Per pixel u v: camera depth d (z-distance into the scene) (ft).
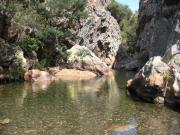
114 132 61.87
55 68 158.40
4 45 131.13
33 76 132.57
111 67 224.33
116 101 90.84
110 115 74.79
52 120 70.28
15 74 128.98
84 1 184.85
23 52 143.54
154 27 162.40
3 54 128.67
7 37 139.44
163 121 68.90
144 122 68.33
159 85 86.22
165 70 87.92
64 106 84.28
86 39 208.23
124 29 327.06
